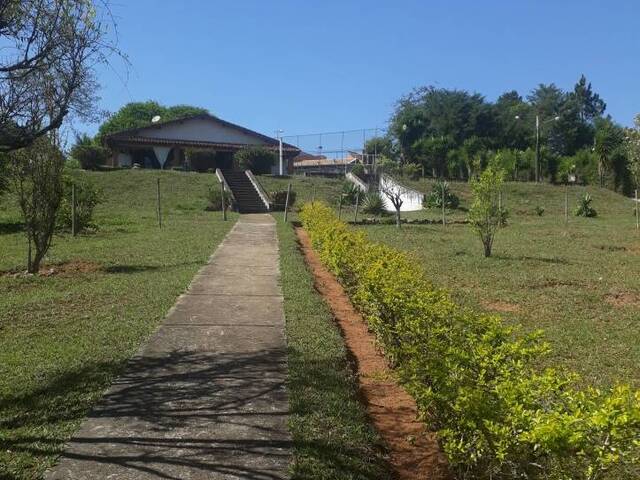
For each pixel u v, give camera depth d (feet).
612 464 9.11
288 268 38.37
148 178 113.19
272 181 125.39
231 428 14.02
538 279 38.04
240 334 22.53
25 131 14.93
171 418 14.60
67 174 59.62
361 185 128.16
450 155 191.11
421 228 75.97
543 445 9.19
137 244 51.55
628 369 20.24
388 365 19.94
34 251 47.50
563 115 248.93
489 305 31.04
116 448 13.00
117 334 22.43
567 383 10.95
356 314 28.48
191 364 18.85
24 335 22.58
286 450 12.95
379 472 12.68
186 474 11.91
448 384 12.00
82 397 15.90
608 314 28.76
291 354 19.94
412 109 228.63
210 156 142.00
